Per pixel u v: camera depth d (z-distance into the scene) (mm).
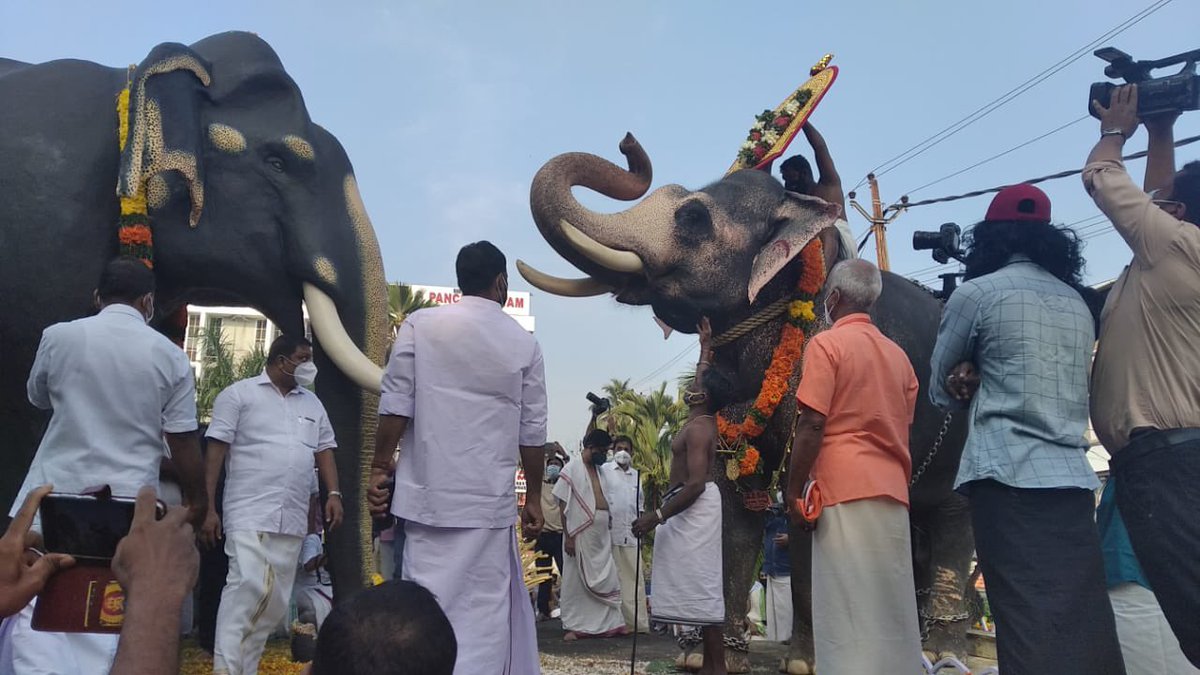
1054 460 3262
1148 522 3193
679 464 5516
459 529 3787
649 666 6137
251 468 4941
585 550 8383
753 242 5750
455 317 3947
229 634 4777
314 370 5426
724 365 5930
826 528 3736
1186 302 3227
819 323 5688
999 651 3225
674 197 5949
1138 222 3330
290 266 5359
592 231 5629
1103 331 3508
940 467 6070
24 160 4824
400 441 4062
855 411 3775
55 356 3592
